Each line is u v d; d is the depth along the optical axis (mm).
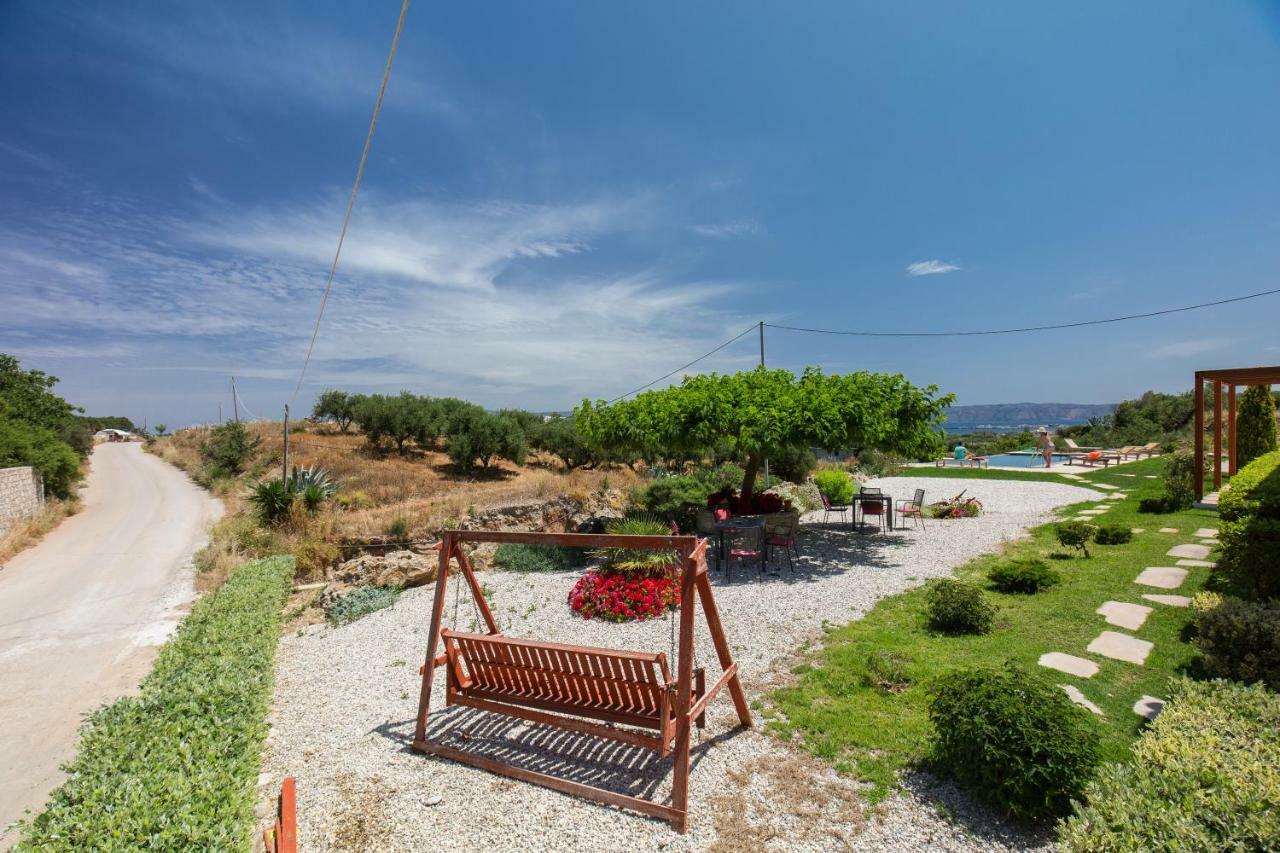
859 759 4031
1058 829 2895
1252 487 6270
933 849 3172
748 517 10453
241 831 3074
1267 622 4352
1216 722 3635
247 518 15414
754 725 4609
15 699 6844
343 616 8734
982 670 3918
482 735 4855
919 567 9320
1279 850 2521
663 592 7938
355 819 3787
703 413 10656
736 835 3422
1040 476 21922
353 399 35281
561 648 4285
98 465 36812
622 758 4383
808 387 10758
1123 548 9219
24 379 34906
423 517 13195
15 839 4160
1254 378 10383
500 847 3461
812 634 6535
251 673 5066
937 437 10898
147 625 9633
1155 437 30875
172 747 3633
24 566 14156
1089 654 5340
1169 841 2600
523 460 29203
